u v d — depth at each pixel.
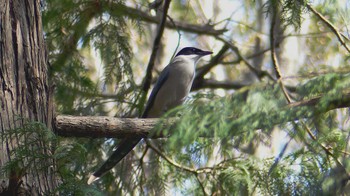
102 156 12.12
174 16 22.58
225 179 10.59
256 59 21.47
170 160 11.94
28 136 7.62
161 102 13.88
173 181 11.81
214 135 7.47
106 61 12.45
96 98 13.05
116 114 12.92
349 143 8.84
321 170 8.98
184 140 7.41
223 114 7.50
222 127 7.41
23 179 7.76
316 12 11.66
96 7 12.54
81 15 12.68
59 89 13.04
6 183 7.67
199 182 11.47
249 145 11.54
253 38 21.62
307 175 9.07
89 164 12.02
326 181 8.30
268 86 7.90
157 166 12.10
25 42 8.55
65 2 12.69
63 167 8.35
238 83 18.05
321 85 7.72
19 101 8.27
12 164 7.43
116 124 8.97
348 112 8.64
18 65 8.40
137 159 12.52
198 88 17.89
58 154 7.48
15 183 7.58
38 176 7.86
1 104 8.12
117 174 12.30
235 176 10.47
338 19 13.16
